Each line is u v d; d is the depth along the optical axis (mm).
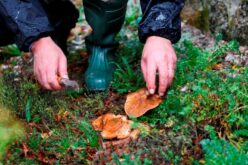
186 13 1632
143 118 1108
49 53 1043
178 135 1050
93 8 1224
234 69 1277
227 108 1085
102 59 1278
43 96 1223
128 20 1700
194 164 980
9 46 1584
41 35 1081
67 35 1450
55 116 1153
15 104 1180
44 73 1033
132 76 1254
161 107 1103
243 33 1480
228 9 1505
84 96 1248
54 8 1372
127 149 1035
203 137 1042
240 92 1100
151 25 1111
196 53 1305
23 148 1063
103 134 1079
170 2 1142
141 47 1405
